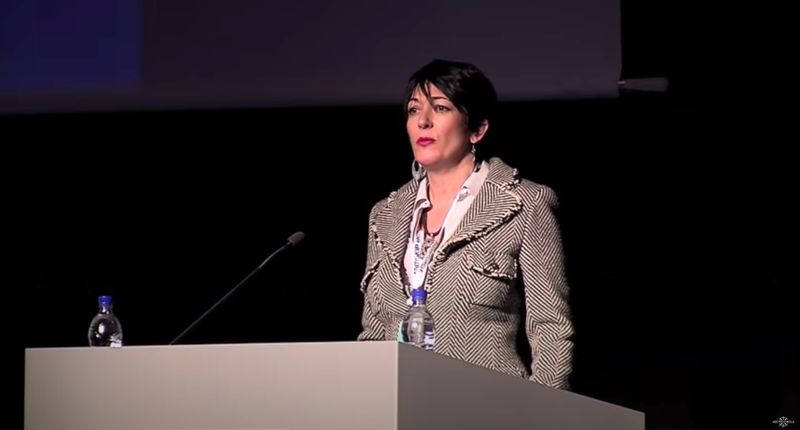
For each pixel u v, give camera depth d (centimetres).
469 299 636
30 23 1053
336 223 1045
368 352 379
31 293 1091
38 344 1086
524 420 435
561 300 641
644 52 953
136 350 420
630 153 982
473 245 648
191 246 1071
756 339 962
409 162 1029
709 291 973
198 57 1033
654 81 955
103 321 748
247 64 1026
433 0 993
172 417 410
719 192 971
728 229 971
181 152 1070
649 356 982
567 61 967
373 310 675
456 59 984
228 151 1062
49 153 1079
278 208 1055
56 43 1050
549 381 618
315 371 388
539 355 631
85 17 1047
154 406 414
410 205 683
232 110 1034
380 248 680
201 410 405
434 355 391
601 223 990
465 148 675
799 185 953
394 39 1002
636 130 978
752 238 966
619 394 984
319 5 1015
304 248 1052
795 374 952
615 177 985
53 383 435
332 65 1012
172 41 1038
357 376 380
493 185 665
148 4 1041
